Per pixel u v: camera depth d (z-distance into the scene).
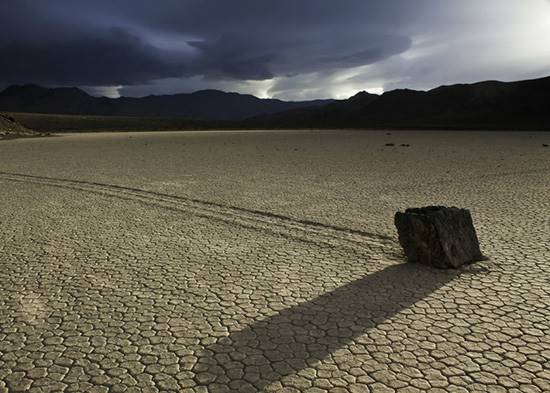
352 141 49.47
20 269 7.52
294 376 4.34
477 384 4.17
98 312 5.85
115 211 12.02
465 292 6.25
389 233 9.36
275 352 4.79
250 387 4.19
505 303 5.87
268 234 9.54
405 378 4.28
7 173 20.56
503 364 4.48
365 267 7.38
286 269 7.36
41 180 18.23
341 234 9.45
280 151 34.34
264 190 15.09
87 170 21.45
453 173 18.73
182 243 8.95
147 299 6.24
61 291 6.57
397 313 5.65
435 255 7.26
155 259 7.98
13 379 4.38
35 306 6.06
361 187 15.48
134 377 4.39
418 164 22.70
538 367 4.41
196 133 84.50
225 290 6.52
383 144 42.56
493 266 7.21
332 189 15.16
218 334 5.20
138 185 16.44
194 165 23.70
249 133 82.50
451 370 4.39
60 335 5.25
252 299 6.18
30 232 9.91
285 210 11.80
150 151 35.47
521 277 6.73
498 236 8.95
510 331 5.13
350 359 4.62
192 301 6.15
